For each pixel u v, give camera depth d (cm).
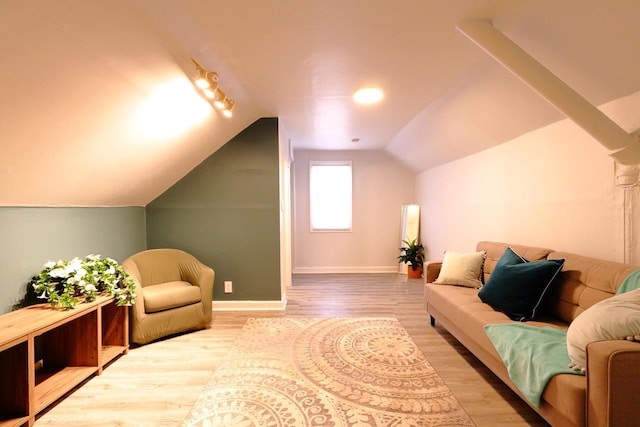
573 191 216
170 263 312
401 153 511
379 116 344
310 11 157
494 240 313
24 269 203
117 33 142
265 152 344
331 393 187
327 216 568
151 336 256
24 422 155
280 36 180
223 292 350
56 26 120
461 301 231
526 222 265
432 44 191
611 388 106
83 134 182
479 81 237
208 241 348
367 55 204
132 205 324
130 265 274
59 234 232
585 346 123
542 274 195
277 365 221
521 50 162
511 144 284
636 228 174
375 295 407
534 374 139
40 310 187
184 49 179
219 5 150
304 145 513
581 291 177
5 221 190
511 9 156
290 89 262
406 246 548
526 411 169
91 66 147
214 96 224
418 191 546
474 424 159
